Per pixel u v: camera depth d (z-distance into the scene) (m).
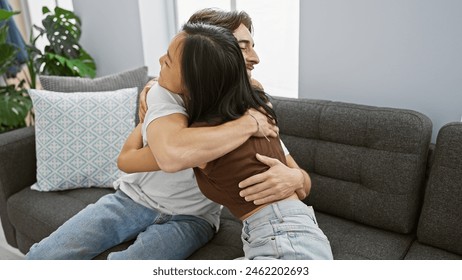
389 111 1.48
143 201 1.45
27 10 3.42
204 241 1.43
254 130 1.01
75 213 1.63
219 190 1.06
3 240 2.12
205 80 0.95
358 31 1.67
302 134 1.67
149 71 2.58
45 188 1.80
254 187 1.00
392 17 1.57
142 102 1.29
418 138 1.39
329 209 1.61
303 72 1.88
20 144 1.87
